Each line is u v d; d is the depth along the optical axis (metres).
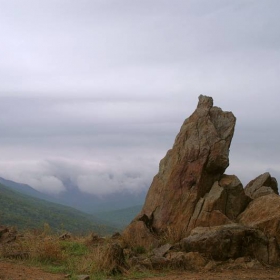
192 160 20.27
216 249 15.80
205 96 22.61
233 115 21.56
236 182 19.70
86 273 14.17
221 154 20.02
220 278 13.45
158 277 13.84
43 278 12.99
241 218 18.80
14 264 15.06
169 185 20.31
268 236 16.86
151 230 19.45
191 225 18.64
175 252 16.27
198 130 21.16
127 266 14.77
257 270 15.07
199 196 19.59
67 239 20.92
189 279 13.25
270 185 22.98
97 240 19.69
